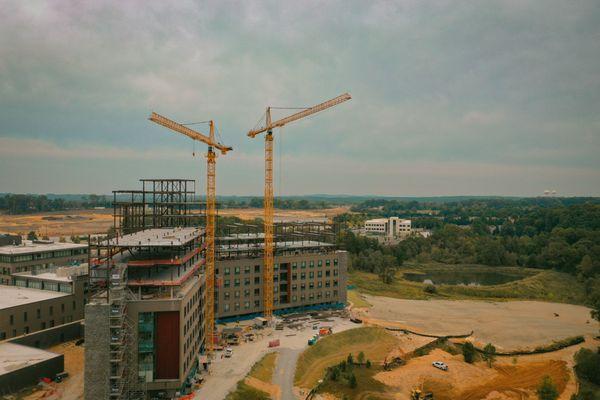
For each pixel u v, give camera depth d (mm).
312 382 111500
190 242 124688
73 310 141875
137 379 94062
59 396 96000
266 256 165625
